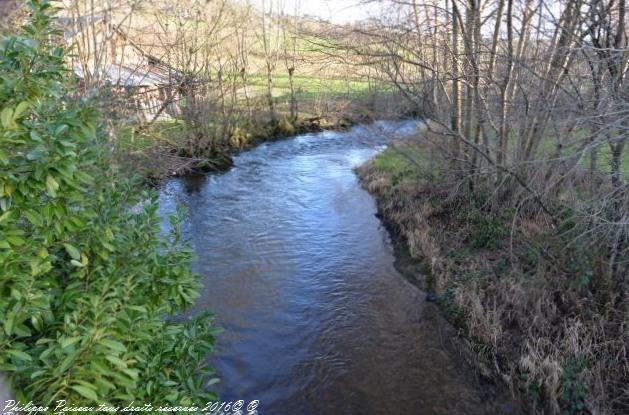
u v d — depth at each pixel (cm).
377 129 1588
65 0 1206
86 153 396
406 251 1236
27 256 321
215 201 1597
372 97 1728
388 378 788
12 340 309
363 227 1405
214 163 1928
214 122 2031
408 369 809
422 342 877
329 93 2644
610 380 692
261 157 2141
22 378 315
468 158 1244
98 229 407
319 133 2602
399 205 1452
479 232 1142
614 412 655
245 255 1217
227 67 2377
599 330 749
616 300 788
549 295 851
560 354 736
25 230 354
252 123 2428
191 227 1377
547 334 789
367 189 1695
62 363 287
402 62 1205
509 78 1036
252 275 1115
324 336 895
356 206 1566
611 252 782
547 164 924
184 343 448
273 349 854
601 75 786
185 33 1959
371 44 1201
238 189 1722
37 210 330
